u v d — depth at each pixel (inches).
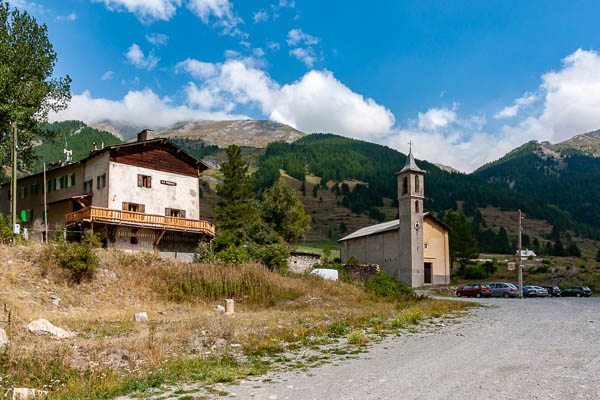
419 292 2058.3
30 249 1136.2
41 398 386.9
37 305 914.7
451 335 710.5
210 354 572.7
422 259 2367.1
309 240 7032.5
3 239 1192.2
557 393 364.5
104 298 1055.0
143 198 1631.4
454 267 3161.9
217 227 2113.7
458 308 1189.1
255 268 1378.0
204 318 876.6
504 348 577.9
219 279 1238.3
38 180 1919.3
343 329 778.8
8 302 861.8
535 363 480.1
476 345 608.4
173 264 1307.8
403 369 471.8
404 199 2415.1
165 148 1727.4
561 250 5812.0
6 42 1510.8
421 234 2388.0
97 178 1609.3
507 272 2856.8
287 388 407.8
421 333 745.6
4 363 476.4
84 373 466.9
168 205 1708.9
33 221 1895.9
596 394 359.6
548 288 1930.4
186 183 1785.2
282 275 1478.8
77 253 1109.1
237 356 575.5
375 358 543.2
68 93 1720.0
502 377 422.0
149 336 621.3
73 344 592.4
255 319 884.6
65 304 975.0
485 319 920.9
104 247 1503.4
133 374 466.9
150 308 1031.6
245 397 380.8
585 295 1882.4
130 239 1547.7
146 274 1210.0
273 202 2479.1
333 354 578.9
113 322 827.4
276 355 580.1
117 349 566.6
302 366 508.1
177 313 995.3
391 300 1379.2
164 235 1648.6
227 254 1551.4
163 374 465.1
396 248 2471.7
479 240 6569.9
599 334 678.5
